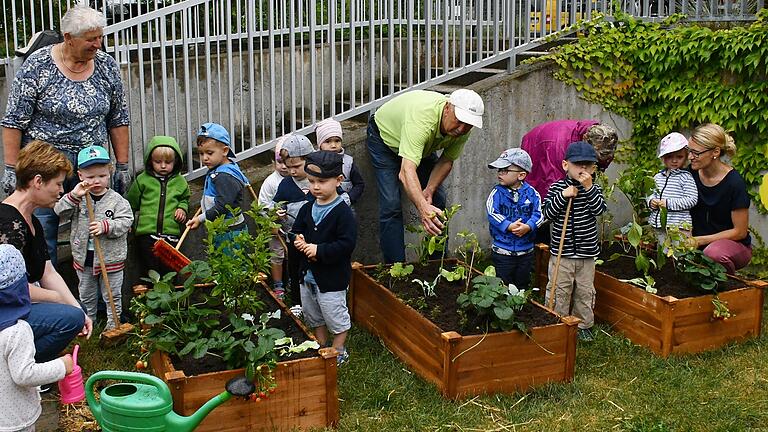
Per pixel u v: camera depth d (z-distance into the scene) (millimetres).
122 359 4664
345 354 4688
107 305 5020
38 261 3941
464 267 5461
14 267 3107
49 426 3828
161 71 6254
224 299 4262
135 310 4125
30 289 3895
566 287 5078
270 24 6121
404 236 6574
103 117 5043
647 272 5398
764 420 4047
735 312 5023
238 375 3709
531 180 5969
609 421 4031
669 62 7066
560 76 7141
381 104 6680
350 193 5762
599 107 7367
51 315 3830
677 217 5648
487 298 4234
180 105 6512
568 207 4832
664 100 7242
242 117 6152
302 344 4055
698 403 4230
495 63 7488
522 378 4324
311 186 4391
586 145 4910
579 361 4758
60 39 5477
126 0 7305
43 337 3816
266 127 7016
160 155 5387
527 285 5773
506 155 5422
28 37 6871
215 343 3744
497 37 7008
